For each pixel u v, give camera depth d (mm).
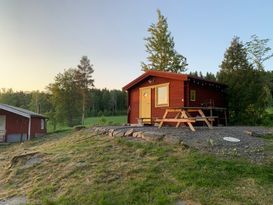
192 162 6504
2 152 15258
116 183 6082
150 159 7160
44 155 9219
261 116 17406
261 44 19781
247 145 7703
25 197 6457
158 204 4941
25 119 23172
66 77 37719
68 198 5809
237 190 5133
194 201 4906
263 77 18906
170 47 27656
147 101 16328
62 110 37125
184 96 14102
